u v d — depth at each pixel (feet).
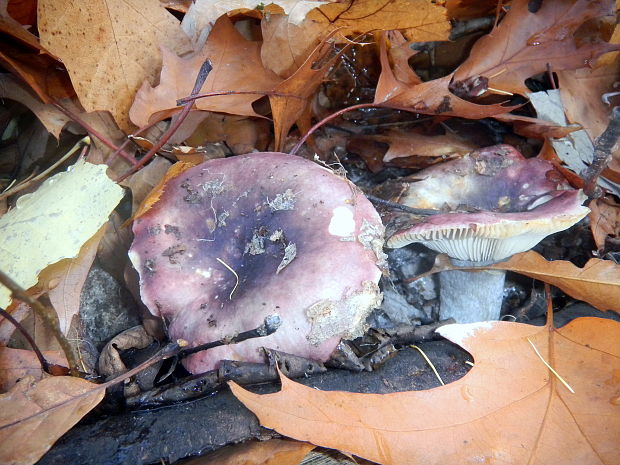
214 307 0.54
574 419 0.44
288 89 0.64
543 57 0.70
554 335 0.50
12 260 0.51
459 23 0.78
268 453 0.45
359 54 0.75
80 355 0.57
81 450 0.45
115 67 0.65
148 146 0.68
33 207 0.54
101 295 0.64
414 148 0.72
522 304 0.70
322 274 0.50
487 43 0.70
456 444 0.43
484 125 0.77
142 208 0.57
